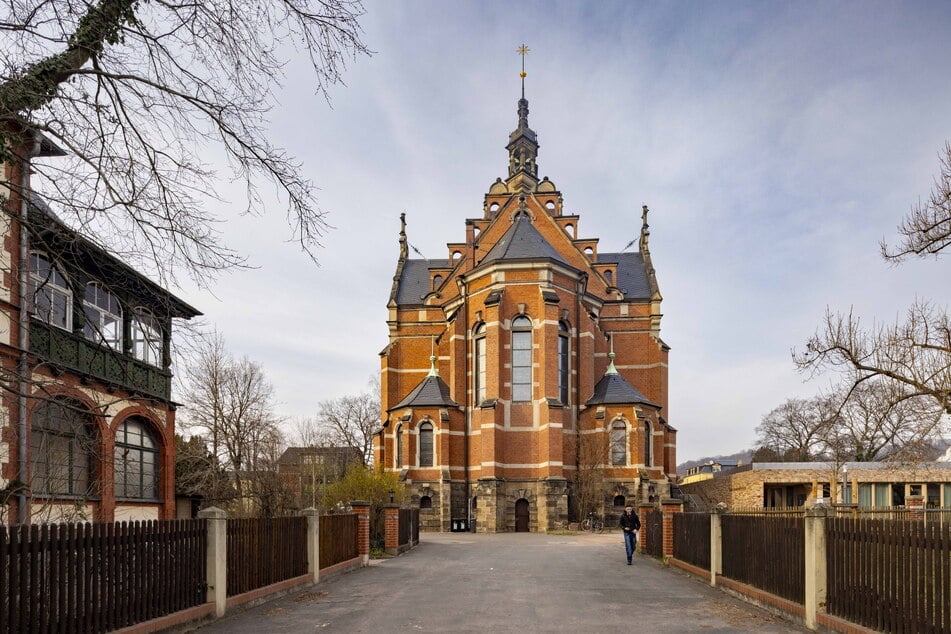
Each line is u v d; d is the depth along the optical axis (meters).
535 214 55.81
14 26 8.09
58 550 8.82
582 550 28.09
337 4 9.12
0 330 15.91
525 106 62.47
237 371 44.62
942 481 43.91
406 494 45.84
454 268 54.97
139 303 10.00
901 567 8.90
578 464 46.19
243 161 9.80
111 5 8.70
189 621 11.16
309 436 75.06
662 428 48.75
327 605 13.60
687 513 19.55
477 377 47.62
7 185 8.89
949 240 16.61
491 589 15.90
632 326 53.81
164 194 9.18
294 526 15.97
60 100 8.59
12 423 15.80
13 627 8.08
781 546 12.54
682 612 12.72
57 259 9.19
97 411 11.20
